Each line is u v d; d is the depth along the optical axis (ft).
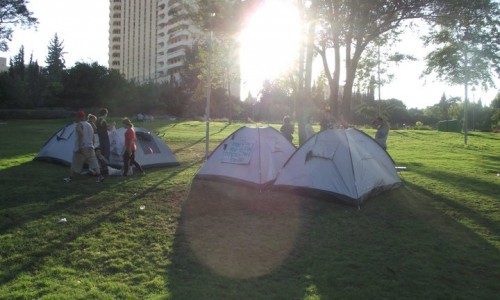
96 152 39.99
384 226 26.48
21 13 155.63
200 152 61.21
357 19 49.29
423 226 26.61
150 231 24.63
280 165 35.86
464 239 24.44
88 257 20.75
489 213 29.66
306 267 20.29
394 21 54.85
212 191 33.86
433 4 50.57
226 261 20.85
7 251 21.20
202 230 25.23
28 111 172.14
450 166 52.19
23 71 324.39
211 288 17.71
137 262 20.38
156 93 232.12
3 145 66.49
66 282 18.02
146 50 438.81
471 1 49.21
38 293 16.83
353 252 22.22
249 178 34.73
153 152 45.52
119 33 483.92
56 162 46.47
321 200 31.60
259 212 28.86
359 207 29.78
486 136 122.21
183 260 20.81
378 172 33.99
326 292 17.61
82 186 35.09
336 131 32.94
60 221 25.62
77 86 208.23
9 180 37.14
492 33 53.72
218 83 104.01
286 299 16.92
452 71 61.52
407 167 50.47
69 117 180.65
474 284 18.69
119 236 23.71
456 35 56.59
